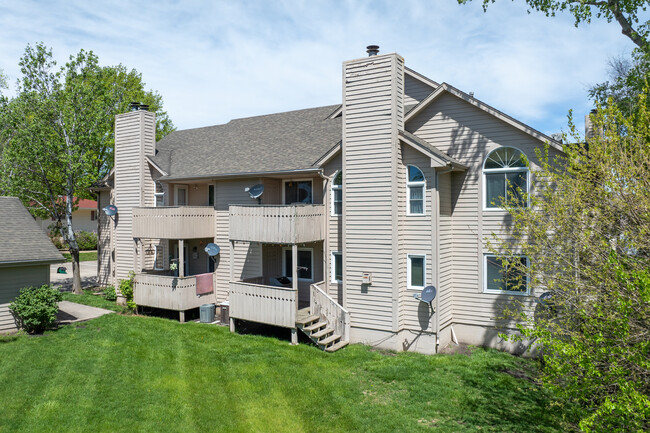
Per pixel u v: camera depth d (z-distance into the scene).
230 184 18.19
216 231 18.72
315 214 15.38
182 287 17.16
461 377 11.47
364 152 14.23
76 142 21.44
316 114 20.42
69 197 22.17
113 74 35.31
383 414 9.48
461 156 14.39
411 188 14.02
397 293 13.66
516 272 13.41
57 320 17.02
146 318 17.62
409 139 13.57
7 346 13.75
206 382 11.13
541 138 12.98
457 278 14.47
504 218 13.71
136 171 20.27
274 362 12.55
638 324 6.42
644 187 7.60
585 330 6.63
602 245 7.68
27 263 15.33
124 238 20.73
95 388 10.72
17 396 10.24
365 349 13.73
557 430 8.73
